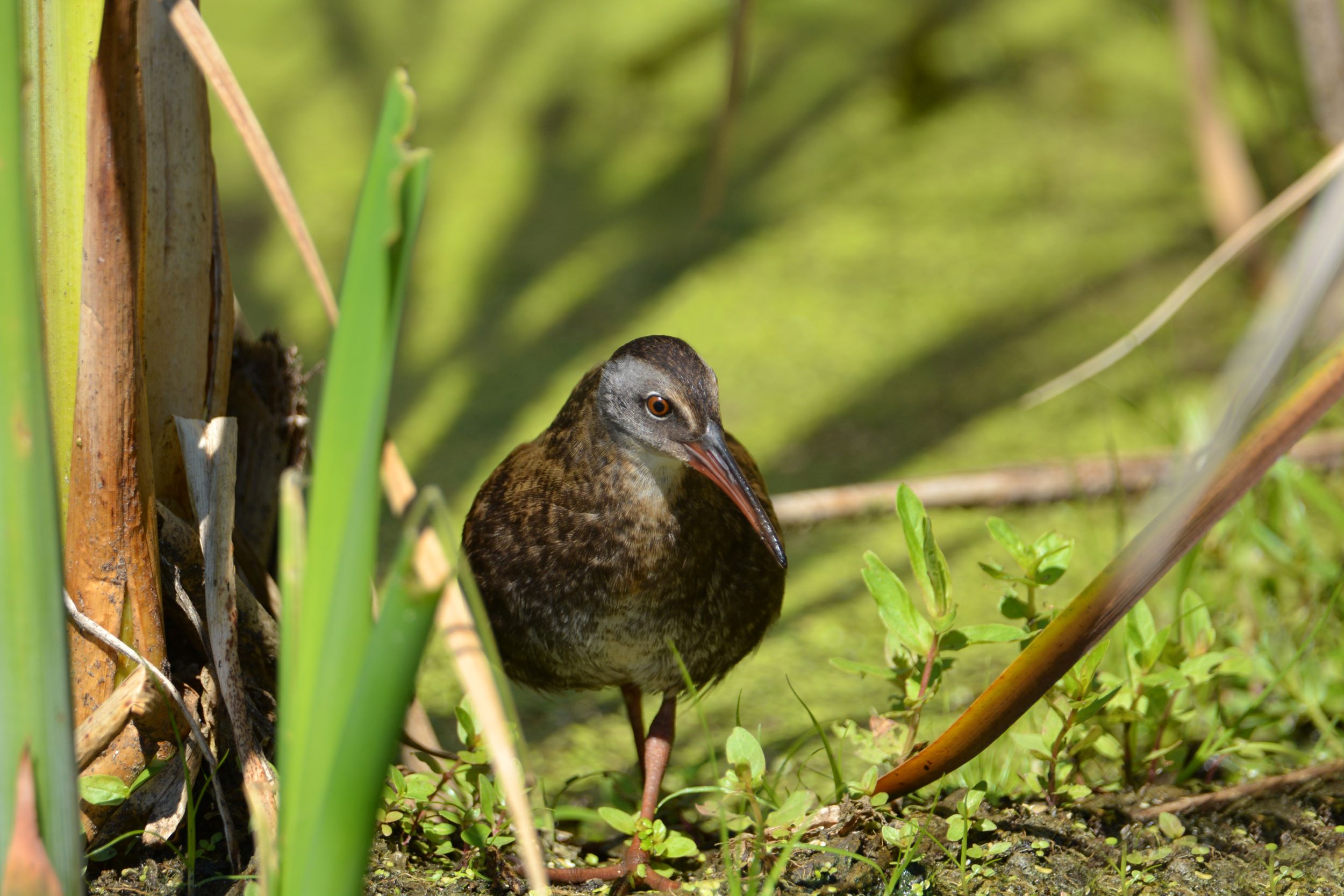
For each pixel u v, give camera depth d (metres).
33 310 4.51
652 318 5.40
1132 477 5.14
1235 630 5.02
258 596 4.94
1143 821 4.93
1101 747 4.95
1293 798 4.94
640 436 4.95
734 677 5.06
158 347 4.91
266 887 4.80
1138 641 4.94
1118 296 5.28
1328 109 5.14
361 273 4.56
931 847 4.91
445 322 5.50
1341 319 5.00
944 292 5.39
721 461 4.95
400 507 4.81
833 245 5.71
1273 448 4.84
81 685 4.88
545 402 5.24
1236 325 5.25
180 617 4.91
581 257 5.77
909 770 4.89
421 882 4.90
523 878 4.91
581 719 5.05
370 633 4.71
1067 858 4.91
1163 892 4.91
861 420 5.21
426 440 5.23
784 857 4.88
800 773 5.00
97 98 4.85
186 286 4.91
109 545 4.88
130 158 4.86
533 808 4.93
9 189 4.45
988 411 5.21
